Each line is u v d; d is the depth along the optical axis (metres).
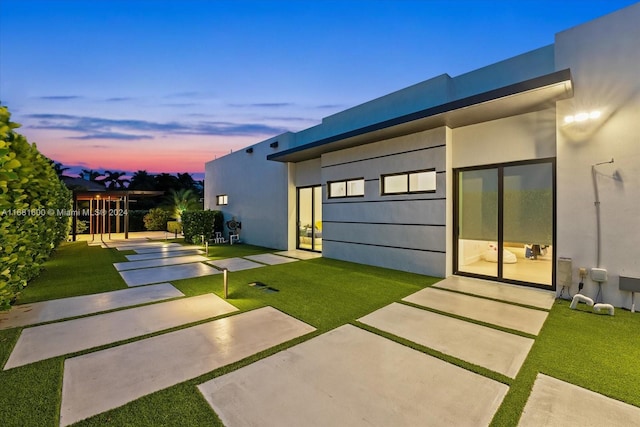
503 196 5.68
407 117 5.89
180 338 3.23
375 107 8.52
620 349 2.99
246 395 2.22
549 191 5.14
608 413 2.03
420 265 6.60
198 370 2.58
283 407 2.08
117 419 1.95
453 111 5.26
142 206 28.97
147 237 16.27
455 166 6.30
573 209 4.63
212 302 4.52
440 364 2.70
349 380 2.43
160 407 2.08
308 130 10.59
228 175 14.38
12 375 2.48
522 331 3.45
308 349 2.98
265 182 11.75
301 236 10.71
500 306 4.36
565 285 4.63
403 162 6.93
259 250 10.67
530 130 5.31
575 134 4.62
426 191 6.57
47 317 3.87
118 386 2.33
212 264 7.79
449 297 4.80
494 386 2.35
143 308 4.24
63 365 2.66
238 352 2.91
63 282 5.79
